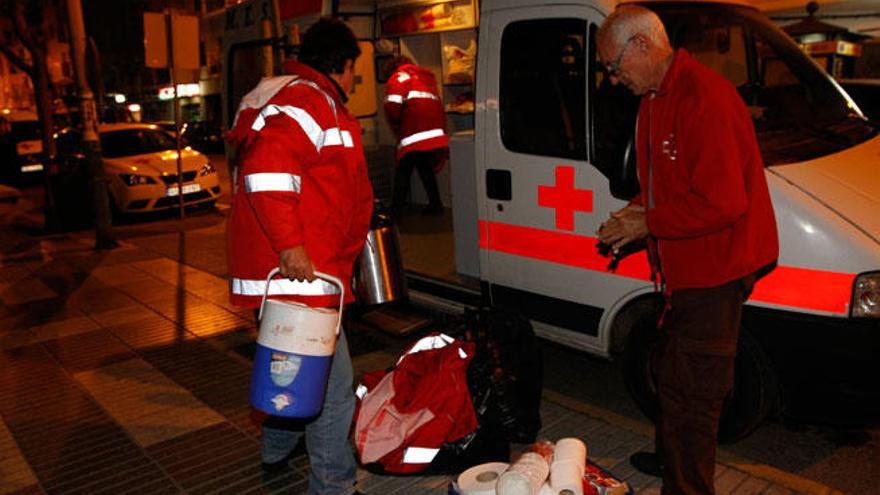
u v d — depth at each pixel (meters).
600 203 3.88
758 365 3.38
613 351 4.06
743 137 2.56
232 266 2.99
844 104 4.11
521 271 4.40
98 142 9.55
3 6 14.83
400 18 7.45
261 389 2.76
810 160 3.48
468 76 7.38
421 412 3.43
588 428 3.90
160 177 11.88
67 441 4.12
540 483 2.85
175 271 8.19
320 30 2.94
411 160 7.21
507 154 4.33
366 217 3.08
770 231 2.65
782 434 3.85
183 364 5.27
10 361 5.50
